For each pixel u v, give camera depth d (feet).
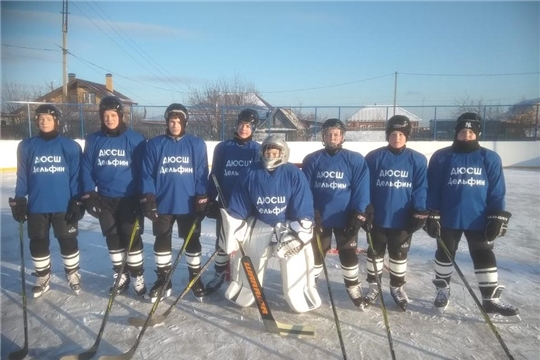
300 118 51.49
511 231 19.94
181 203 10.95
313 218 10.10
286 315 10.58
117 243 11.45
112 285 12.35
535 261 15.02
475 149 10.30
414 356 8.72
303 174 10.24
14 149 41.39
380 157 10.80
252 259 10.30
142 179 10.87
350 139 52.49
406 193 10.54
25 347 8.65
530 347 9.05
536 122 51.93
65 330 9.75
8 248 16.03
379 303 11.23
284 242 9.75
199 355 8.75
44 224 11.27
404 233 10.70
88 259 14.70
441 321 10.24
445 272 10.67
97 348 8.81
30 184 11.05
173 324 10.05
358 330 9.81
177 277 13.10
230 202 10.31
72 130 45.88
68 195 11.28
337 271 13.66
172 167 10.85
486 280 10.30
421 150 50.72
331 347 9.09
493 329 8.75
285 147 10.11
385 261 14.58
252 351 8.91
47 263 11.61
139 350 8.91
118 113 11.14
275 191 10.06
